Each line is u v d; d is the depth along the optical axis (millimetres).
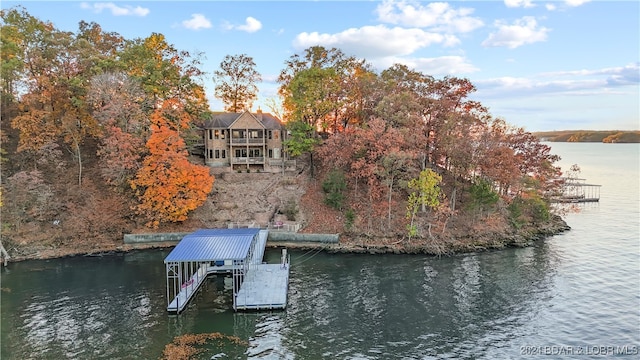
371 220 54094
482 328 30156
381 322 31094
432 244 50000
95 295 35594
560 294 36281
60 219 49781
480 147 51938
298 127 62844
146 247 49719
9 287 37375
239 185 61750
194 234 42125
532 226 58562
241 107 79688
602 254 48156
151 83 56750
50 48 53188
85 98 53719
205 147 67188
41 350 26344
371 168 50875
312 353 26516
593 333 29250
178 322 30641
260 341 27953
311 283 39375
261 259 44250
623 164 187125
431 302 34844
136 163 50219
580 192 97938
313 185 62531
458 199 59031
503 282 39438
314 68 61969
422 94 60031
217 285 38281
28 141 49281
